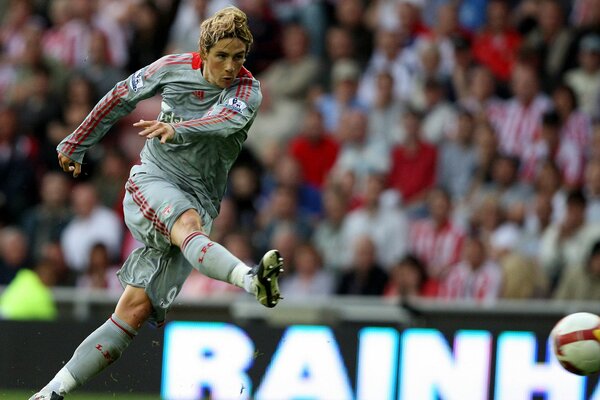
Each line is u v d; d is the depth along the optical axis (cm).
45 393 2008
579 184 4581
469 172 4509
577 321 2277
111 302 3703
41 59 4969
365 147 4631
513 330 3425
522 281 4028
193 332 3403
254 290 1788
